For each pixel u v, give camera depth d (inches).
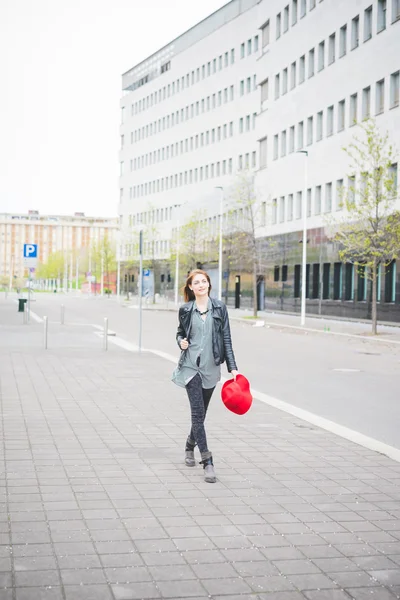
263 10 2405.3
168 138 3764.8
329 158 1879.9
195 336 284.8
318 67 1962.4
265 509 240.5
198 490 261.4
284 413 436.5
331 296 1856.5
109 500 246.2
